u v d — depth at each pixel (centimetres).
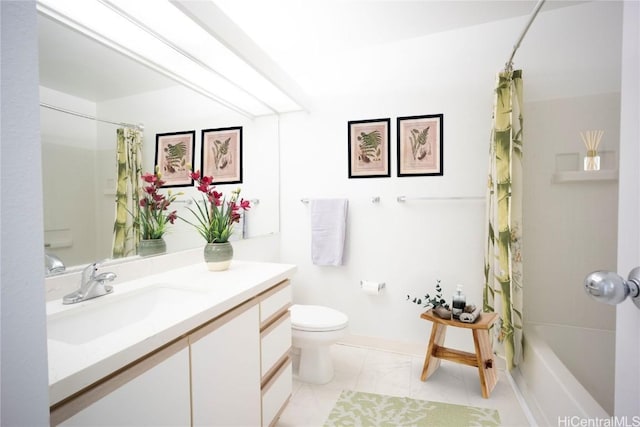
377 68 234
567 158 195
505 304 176
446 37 217
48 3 110
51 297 105
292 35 217
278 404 146
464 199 216
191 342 95
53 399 57
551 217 199
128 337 77
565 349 187
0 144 35
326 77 248
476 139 212
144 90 148
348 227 245
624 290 56
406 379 195
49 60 110
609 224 189
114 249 131
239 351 118
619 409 63
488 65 209
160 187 156
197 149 182
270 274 149
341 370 207
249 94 206
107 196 129
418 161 225
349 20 200
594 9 189
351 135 242
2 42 35
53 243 109
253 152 232
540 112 199
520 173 180
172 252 162
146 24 127
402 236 231
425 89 223
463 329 218
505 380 195
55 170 110
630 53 62
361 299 243
